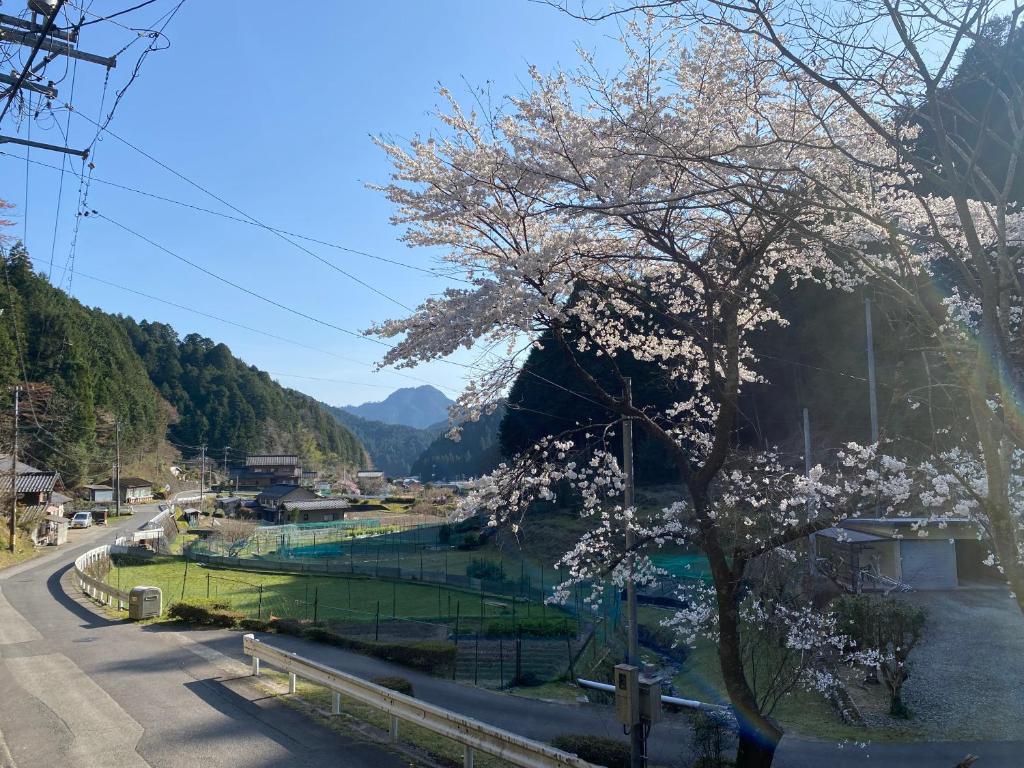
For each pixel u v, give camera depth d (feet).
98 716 28.27
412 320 22.43
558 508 116.47
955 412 25.91
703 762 29.40
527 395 83.25
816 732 37.22
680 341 30.19
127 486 258.98
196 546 153.48
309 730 26.27
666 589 67.62
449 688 44.73
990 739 35.19
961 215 15.24
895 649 40.09
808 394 74.23
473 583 100.99
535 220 25.08
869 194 23.72
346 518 228.84
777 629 31.12
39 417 178.81
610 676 52.49
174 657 40.60
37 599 70.33
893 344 28.04
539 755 18.58
